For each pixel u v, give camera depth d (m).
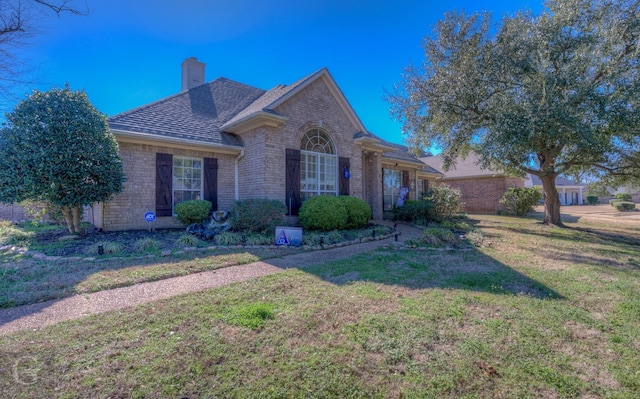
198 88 13.86
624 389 2.47
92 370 2.58
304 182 11.94
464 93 11.12
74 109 7.71
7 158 7.23
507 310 3.97
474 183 25.23
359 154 14.17
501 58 10.53
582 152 11.24
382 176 18.06
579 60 9.47
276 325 3.43
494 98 10.89
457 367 2.71
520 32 10.47
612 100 9.17
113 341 3.06
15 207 14.48
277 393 2.34
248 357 2.79
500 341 3.16
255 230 9.35
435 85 11.98
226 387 2.39
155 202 9.91
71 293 4.45
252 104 13.63
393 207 15.79
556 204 14.34
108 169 8.03
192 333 3.22
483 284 5.06
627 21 9.74
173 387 2.38
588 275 5.68
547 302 4.27
